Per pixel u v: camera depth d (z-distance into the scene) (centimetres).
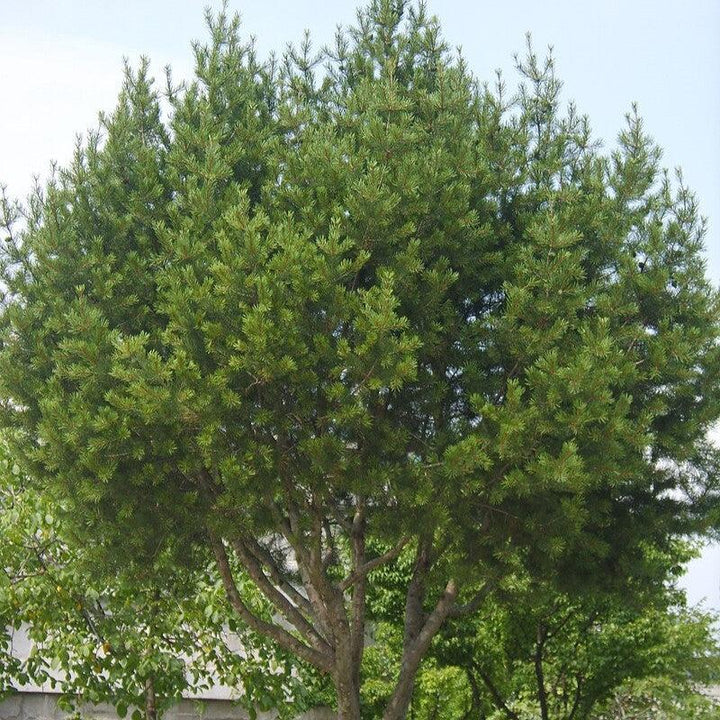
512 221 1208
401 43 1316
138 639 1489
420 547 1318
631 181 1206
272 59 1378
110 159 1222
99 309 1147
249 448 1086
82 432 1070
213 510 1138
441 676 1761
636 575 1276
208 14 1331
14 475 1495
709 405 1193
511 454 1050
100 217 1203
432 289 1099
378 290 1048
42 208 1227
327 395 1070
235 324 1052
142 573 1191
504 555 1130
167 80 1316
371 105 1177
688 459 1255
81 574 1290
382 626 1820
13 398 1166
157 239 1200
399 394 1170
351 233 1087
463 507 1134
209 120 1209
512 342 1109
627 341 1140
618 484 1154
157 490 1134
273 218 1145
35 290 1179
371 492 1095
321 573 1212
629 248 1197
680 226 1184
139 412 1057
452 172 1141
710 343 1208
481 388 1140
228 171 1152
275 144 1191
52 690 1775
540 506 1137
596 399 1036
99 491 1097
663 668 1822
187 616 1526
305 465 1131
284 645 1263
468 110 1245
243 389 1094
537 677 1791
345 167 1123
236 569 1548
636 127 1230
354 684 1268
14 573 1474
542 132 1290
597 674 1784
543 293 1105
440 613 1274
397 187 1098
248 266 1048
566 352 1097
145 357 1073
